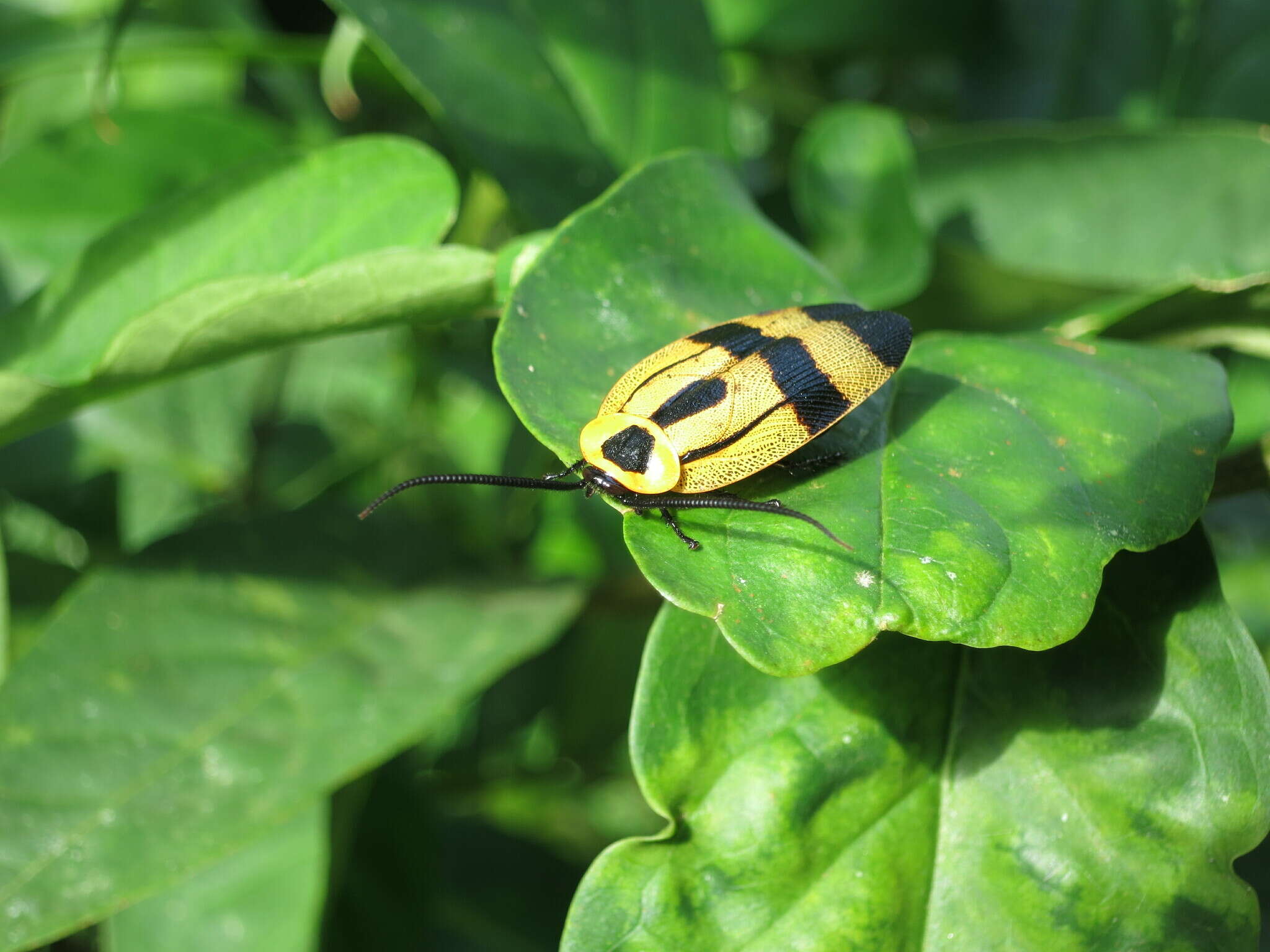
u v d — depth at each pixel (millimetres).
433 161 137
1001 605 111
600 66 154
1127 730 120
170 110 166
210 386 183
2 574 146
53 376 136
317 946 155
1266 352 139
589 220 127
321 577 151
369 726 142
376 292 127
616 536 183
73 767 138
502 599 153
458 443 195
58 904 131
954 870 121
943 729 123
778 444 120
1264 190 165
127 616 145
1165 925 117
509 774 190
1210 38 183
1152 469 117
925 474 118
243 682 144
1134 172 168
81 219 169
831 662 109
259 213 138
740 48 184
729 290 130
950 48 189
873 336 123
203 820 136
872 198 163
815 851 120
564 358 122
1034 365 125
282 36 182
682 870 118
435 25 147
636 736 118
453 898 188
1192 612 120
